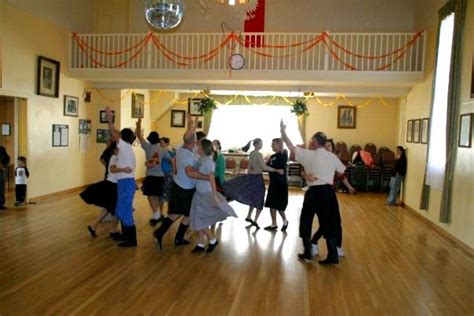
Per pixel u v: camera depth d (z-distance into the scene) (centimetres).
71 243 545
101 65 961
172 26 514
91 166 1057
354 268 479
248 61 906
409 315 358
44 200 853
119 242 554
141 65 967
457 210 619
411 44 841
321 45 930
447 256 542
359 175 1155
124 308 354
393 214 840
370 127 1253
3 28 739
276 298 385
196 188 505
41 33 847
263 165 644
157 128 1347
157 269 454
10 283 404
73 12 975
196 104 1303
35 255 492
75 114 977
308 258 500
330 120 1269
